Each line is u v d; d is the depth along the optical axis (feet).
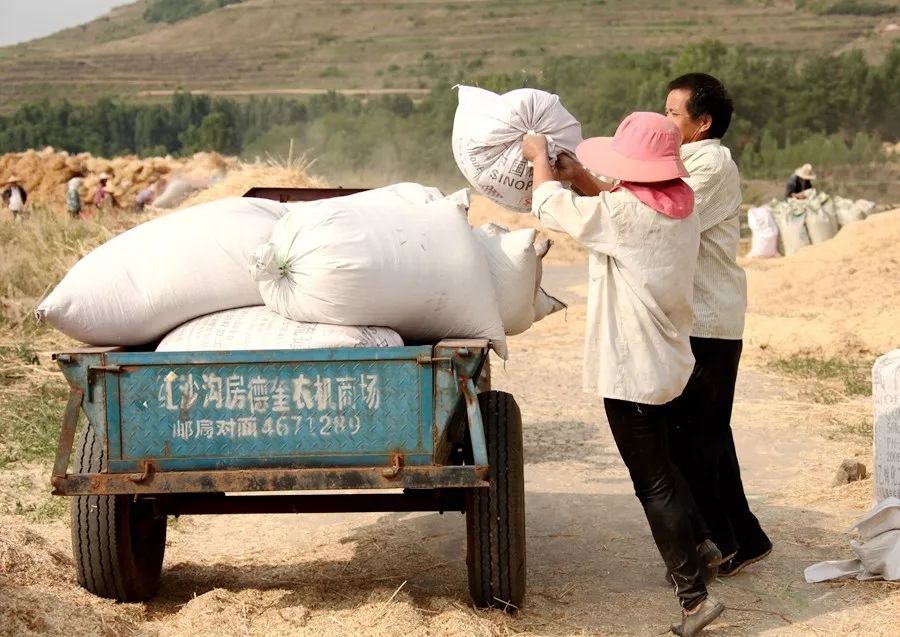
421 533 19.20
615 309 13.83
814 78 211.00
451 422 14.11
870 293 45.80
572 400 30.42
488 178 16.44
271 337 14.08
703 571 14.57
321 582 16.49
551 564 17.46
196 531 19.51
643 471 14.08
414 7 624.18
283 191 21.47
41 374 31.65
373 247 13.96
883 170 167.84
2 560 15.46
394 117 205.16
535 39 515.09
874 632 14.39
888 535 16.19
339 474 13.26
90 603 14.99
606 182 16.11
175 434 13.44
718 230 15.75
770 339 36.68
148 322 14.58
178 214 15.58
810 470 22.88
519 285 15.46
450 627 14.02
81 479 13.37
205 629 14.30
